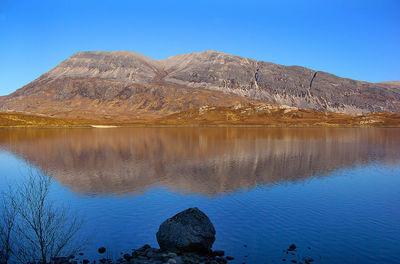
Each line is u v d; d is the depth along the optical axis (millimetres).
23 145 70625
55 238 15664
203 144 73375
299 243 15797
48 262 13078
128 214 20531
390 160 46500
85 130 153125
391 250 15055
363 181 31281
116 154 53719
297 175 34375
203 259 13352
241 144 73375
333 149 62531
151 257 13453
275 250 14883
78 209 21438
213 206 22344
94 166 40594
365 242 15969
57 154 53750
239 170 37625
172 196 25156
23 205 18578
